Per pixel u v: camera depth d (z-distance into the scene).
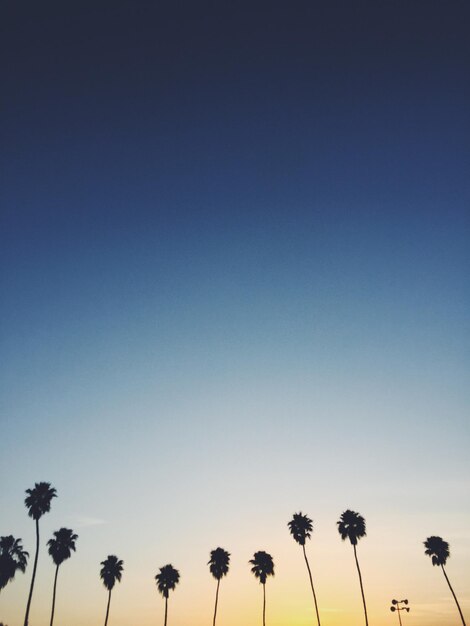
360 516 81.38
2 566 59.31
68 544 67.50
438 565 80.25
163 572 82.62
